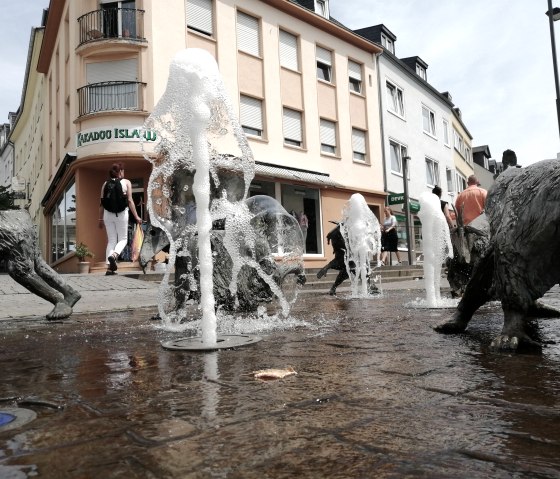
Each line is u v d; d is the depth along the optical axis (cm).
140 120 1808
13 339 409
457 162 4019
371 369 247
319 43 2480
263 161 2166
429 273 662
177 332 425
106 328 464
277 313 553
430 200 692
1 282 1114
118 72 1844
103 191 1280
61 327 481
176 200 468
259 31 2220
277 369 253
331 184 2353
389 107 2931
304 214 2320
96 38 1822
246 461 137
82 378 251
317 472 129
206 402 197
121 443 154
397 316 506
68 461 141
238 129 382
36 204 3375
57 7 2180
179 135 387
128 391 220
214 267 496
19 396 217
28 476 131
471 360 259
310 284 1282
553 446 142
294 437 155
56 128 2419
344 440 151
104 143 1783
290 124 2330
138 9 1845
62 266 2197
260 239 518
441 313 530
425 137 3309
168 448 149
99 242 1894
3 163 5672
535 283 285
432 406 182
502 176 337
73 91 1905
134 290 997
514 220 287
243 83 2122
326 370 249
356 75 2703
